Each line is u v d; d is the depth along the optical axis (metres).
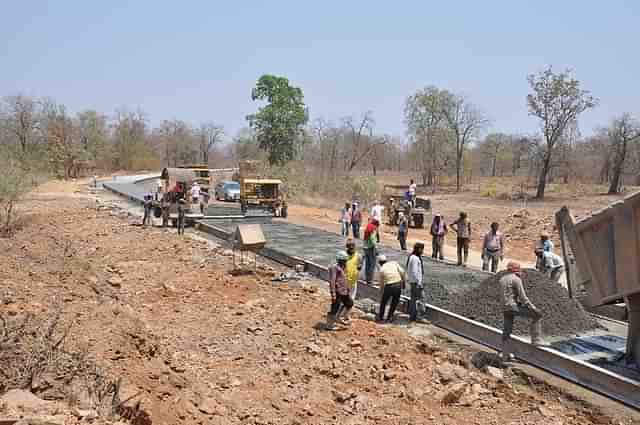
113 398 5.65
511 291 9.03
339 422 6.76
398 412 7.17
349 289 11.63
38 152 67.19
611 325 10.89
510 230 29.44
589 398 7.79
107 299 11.11
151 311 11.37
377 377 8.37
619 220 7.95
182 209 23.77
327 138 68.56
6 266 11.80
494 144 90.69
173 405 6.12
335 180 50.53
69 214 28.94
